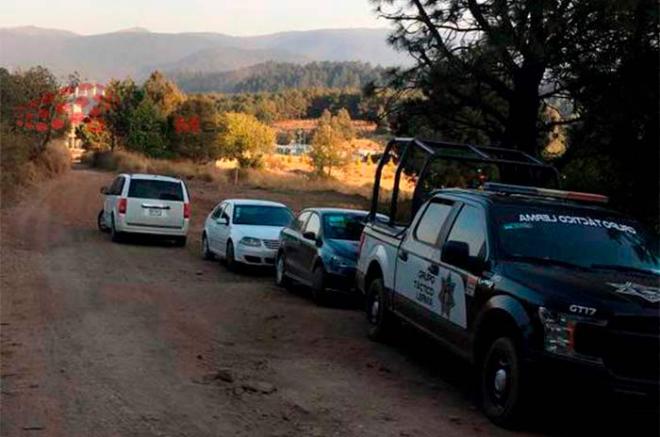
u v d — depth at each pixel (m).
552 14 12.99
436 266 8.59
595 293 6.70
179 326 11.09
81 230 25.30
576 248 7.90
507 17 13.34
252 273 17.73
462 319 7.87
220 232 18.72
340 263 13.24
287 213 18.83
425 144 10.84
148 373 8.45
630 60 13.45
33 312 11.52
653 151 14.03
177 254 20.69
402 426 6.96
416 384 8.52
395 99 17.12
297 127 177.75
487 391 7.36
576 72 13.91
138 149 77.75
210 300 13.52
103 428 6.59
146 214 22.05
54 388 7.72
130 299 13.14
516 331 6.97
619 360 6.47
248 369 8.80
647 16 12.57
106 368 8.58
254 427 6.76
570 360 6.49
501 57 13.81
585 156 15.66
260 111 178.12
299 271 14.52
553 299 6.70
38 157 50.94
